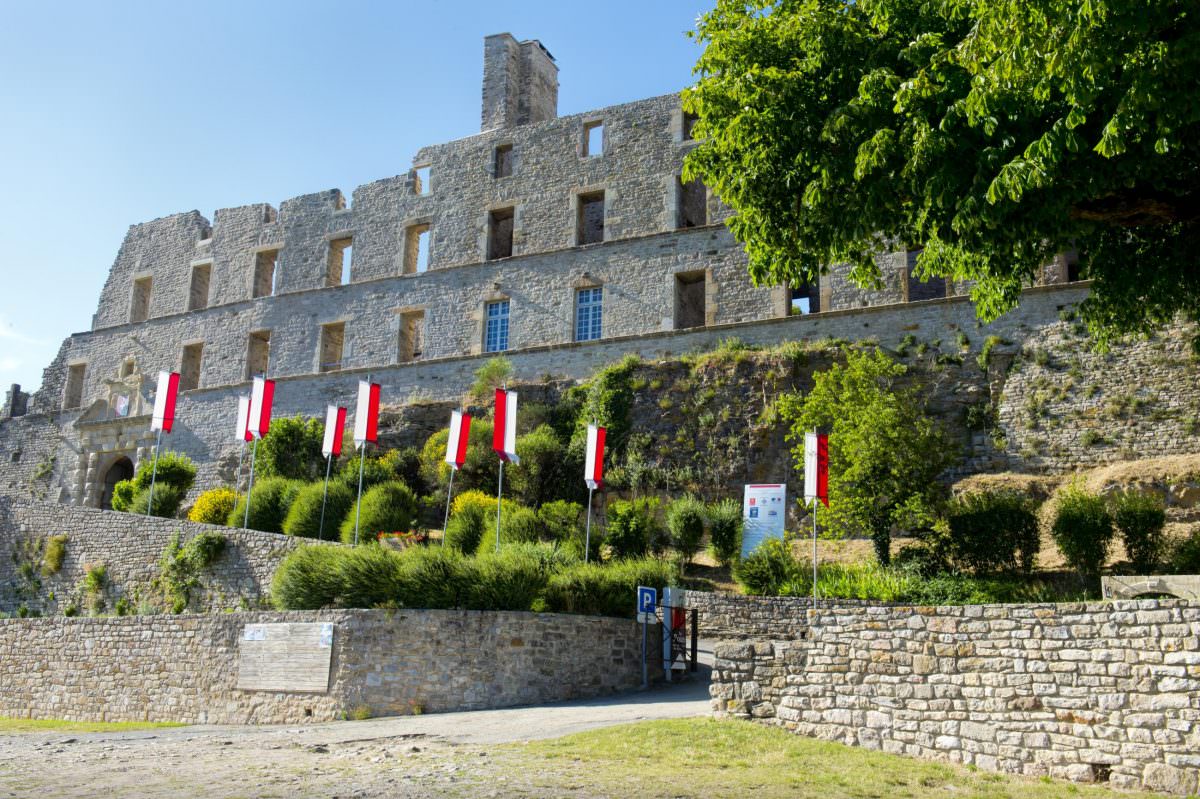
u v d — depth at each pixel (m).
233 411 43.28
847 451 22.95
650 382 33.16
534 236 39.44
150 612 27.28
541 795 8.98
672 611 19.22
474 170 41.56
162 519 28.12
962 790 9.79
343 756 11.53
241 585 25.75
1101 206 14.29
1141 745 9.98
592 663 17.53
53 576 30.42
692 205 39.03
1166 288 15.64
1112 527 20.30
